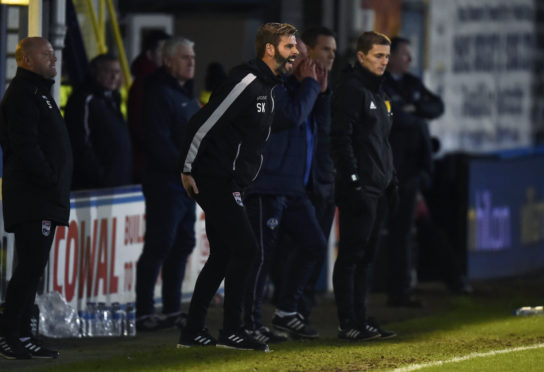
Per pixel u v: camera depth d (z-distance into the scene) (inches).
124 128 1072.2
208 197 770.8
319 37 910.4
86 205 984.9
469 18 1962.4
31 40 777.6
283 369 722.2
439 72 1914.4
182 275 991.6
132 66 1156.5
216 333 944.3
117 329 942.4
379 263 1279.5
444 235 1279.5
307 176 890.1
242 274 781.3
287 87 869.8
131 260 1055.6
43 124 777.6
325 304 1154.7
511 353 801.6
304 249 895.1
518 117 2084.2
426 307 1154.7
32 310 805.2
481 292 1261.1
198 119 762.2
